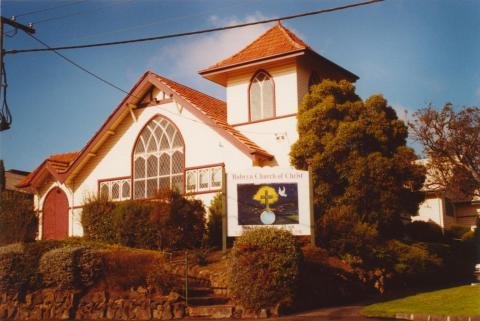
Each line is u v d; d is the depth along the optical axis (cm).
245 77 2973
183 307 1761
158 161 2983
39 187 3347
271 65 2888
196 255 2159
